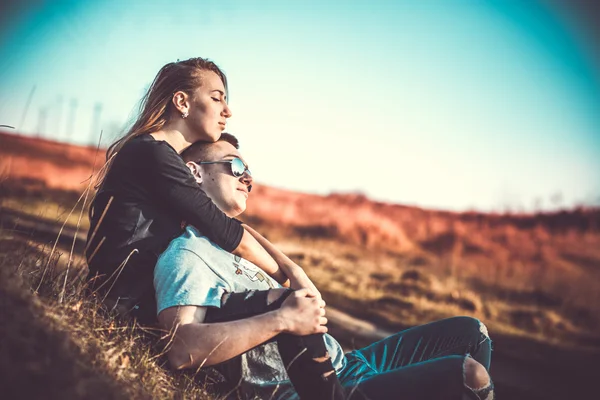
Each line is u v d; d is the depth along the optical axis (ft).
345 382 10.52
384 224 92.68
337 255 60.18
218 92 12.16
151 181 10.80
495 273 63.21
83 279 11.10
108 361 9.36
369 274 49.01
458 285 50.21
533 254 89.92
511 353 31.17
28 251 11.13
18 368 7.70
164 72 12.11
